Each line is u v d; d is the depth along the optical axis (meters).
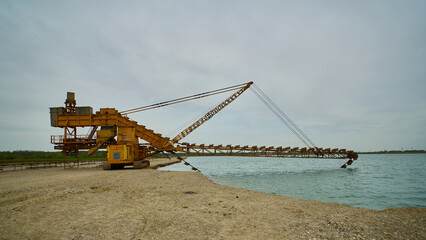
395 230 7.86
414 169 52.22
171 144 38.19
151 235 6.89
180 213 9.55
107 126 34.72
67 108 34.59
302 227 7.97
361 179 31.48
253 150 40.94
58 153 94.12
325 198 17.56
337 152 46.41
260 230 7.62
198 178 24.97
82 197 12.40
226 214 9.67
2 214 8.97
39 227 7.44
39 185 16.30
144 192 14.59
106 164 32.28
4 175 24.73
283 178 32.44
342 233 7.40
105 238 6.53
